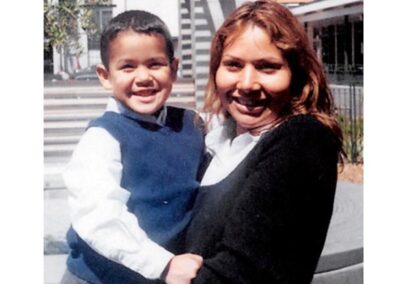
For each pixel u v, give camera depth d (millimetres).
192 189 1739
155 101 1775
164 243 1747
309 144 1561
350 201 1957
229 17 1710
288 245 1574
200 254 1676
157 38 1796
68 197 1912
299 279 1596
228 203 1631
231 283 1599
